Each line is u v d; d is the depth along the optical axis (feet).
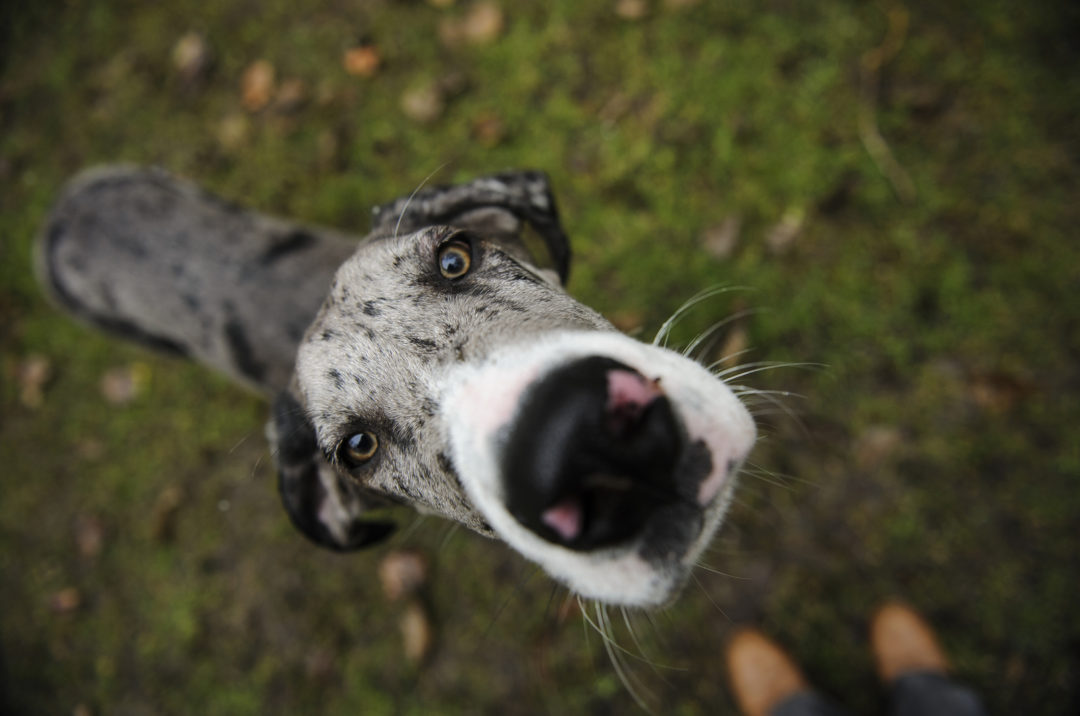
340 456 1.23
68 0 2.85
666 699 1.90
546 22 2.32
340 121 2.45
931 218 1.98
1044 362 1.86
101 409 2.46
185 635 2.26
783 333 1.99
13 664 2.39
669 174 2.14
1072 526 1.78
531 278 1.24
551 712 1.95
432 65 2.41
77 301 2.08
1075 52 1.98
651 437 0.87
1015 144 1.98
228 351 1.83
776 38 2.16
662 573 0.94
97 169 2.55
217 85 2.63
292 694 2.15
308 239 1.89
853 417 1.93
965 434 1.87
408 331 1.14
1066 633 1.74
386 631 2.10
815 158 2.07
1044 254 1.91
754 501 1.93
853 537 1.88
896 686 1.74
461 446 0.97
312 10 2.58
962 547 1.82
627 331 2.04
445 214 1.45
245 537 2.26
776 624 1.88
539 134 2.25
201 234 1.92
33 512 2.47
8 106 2.83
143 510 2.36
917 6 2.10
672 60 2.21
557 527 0.87
